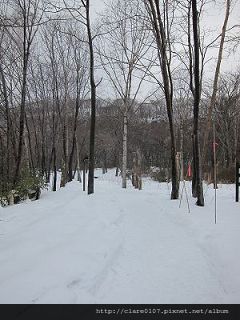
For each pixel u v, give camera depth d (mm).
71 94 36031
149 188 24406
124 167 25609
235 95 48719
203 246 8477
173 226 10469
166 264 7230
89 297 5652
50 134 37719
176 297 5820
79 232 9195
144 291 5992
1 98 24578
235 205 13969
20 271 6340
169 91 16641
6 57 30688
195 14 13984
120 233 9453
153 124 51406
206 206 13812
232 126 49594
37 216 11969
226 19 16109
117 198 16109
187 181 26078
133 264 7188
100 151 66375
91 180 18141
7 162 21672
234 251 7871
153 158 57438
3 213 13227
